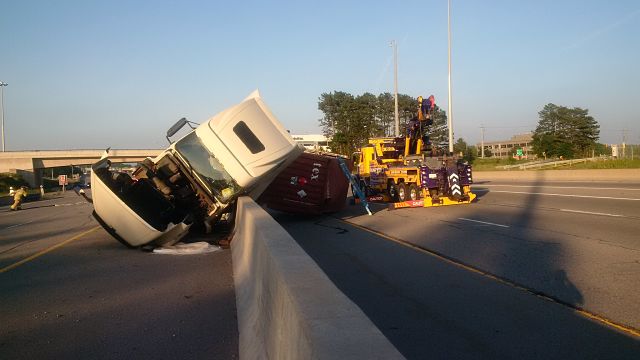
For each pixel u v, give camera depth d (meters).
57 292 9.18
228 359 5.75
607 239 12.16
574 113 72.31
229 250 13.33
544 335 6.21
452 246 12.47
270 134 14.67
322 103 77.38
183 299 8.43
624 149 57.50
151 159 15.28
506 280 8.91
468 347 5.91
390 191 26.69
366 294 8.34
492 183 40.56
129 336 6.62
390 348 2.62
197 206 14.81
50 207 39.75
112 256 12.95
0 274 11.03
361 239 14.46
